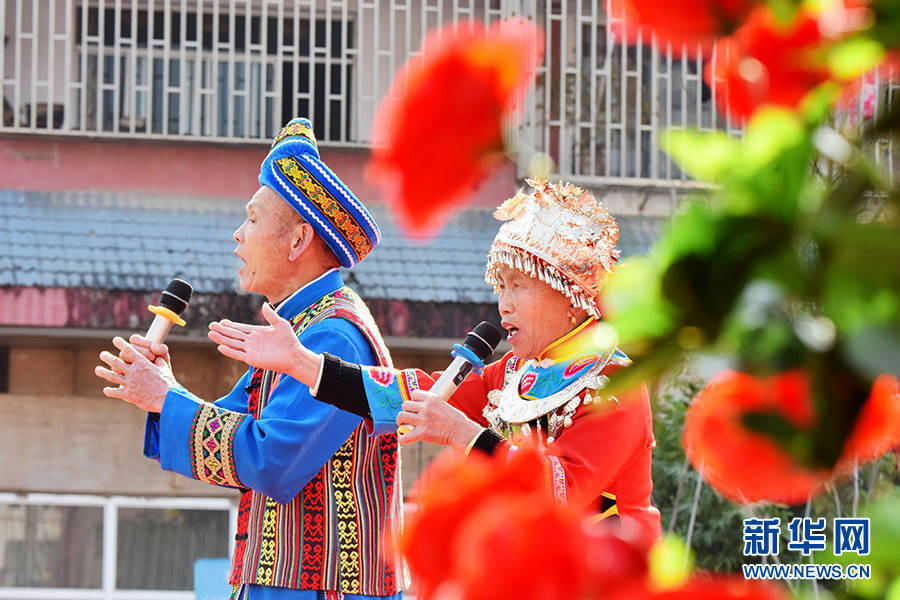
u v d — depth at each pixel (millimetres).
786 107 896
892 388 858
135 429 16016
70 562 15797
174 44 17953
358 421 5387
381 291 15836
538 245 5211
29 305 15406
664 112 17062
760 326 854
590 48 17188
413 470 15539
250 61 17875
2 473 15750
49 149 17188
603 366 5000
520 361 5543
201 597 14773
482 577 828
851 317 837
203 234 16750
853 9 883
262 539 5473
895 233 833
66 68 17281
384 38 17594
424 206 899
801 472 898
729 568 12000
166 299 5719
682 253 875
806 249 861
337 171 17062
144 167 17344
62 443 15875
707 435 925
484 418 5641
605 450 4867
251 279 5883
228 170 17484
